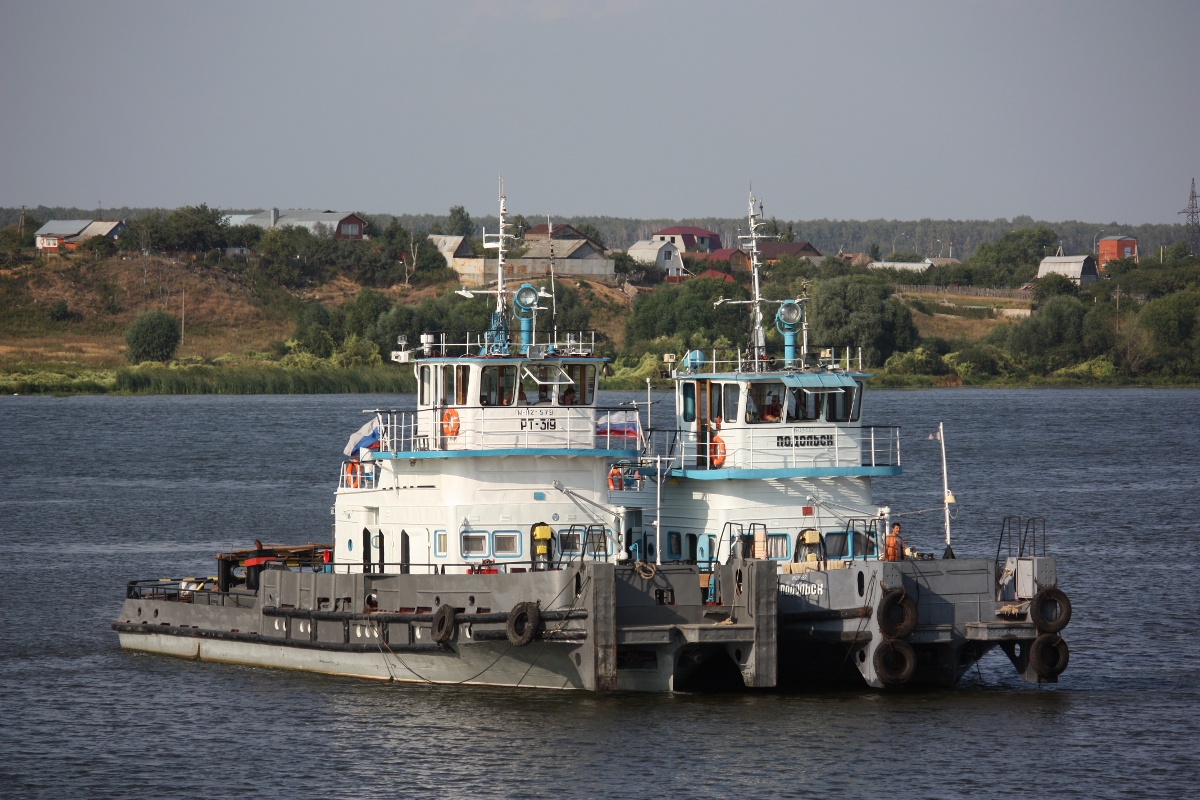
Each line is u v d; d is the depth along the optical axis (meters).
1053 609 107.19
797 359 118.19
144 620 126.12
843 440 115.88
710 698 105.81
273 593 115.38
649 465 117.81
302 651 113.81
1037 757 94.06
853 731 98.75
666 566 102.38
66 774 92.56
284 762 93.62
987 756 94.12
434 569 109.19
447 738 96.88
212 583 127.25
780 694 107.25
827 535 114.06
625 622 101.25
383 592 106.94
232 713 104.00
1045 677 107.56
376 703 104.75
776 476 112.25
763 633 101.81
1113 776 90.75
